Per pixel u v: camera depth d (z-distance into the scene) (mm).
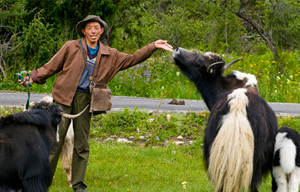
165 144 8188
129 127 8656
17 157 3963
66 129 5047
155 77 14688
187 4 25203
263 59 18797
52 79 13453
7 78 13023
